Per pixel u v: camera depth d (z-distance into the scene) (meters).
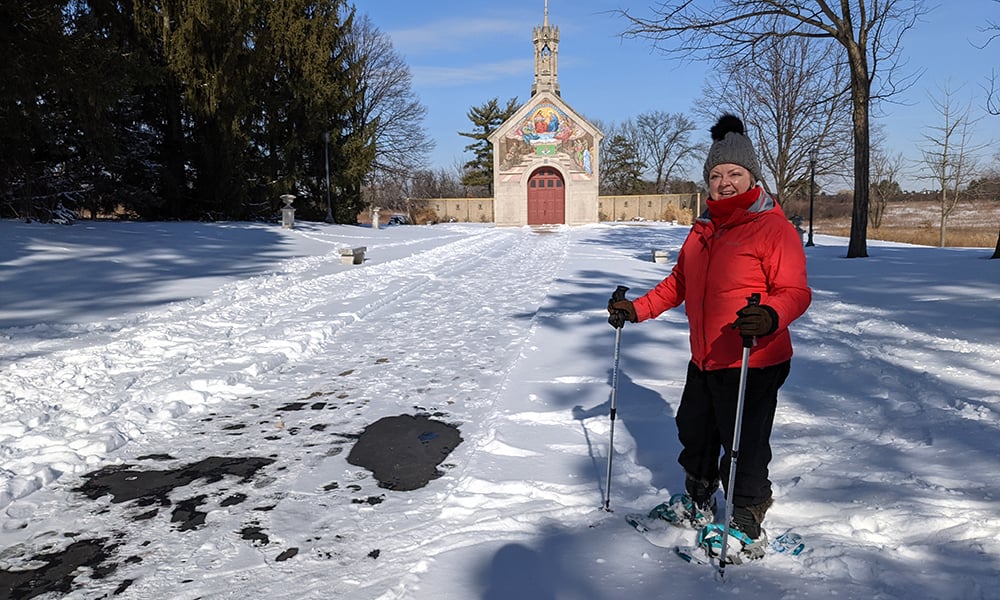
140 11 21.81
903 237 36.81
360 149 31.47
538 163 41.53
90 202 22.02
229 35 23.30
